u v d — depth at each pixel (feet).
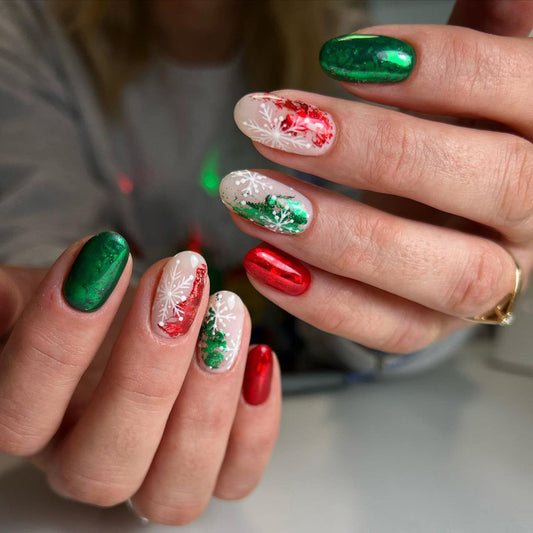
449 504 1.60
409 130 1.39
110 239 1.20
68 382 1.32
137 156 3.65
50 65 3.48
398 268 1.54
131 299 1.97
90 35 3.40
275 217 1.46
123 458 1.39
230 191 1.46
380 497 1.64
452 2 4.09
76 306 1.23
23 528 1.48
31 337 1.26
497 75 1.41
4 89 3.22
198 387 1.41
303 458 1.82
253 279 1.66
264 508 1.61
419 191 1.44
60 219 2.79
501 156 1.44
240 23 3.51
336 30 3.67
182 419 1.44
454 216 1.90
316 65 3.62
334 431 1.99
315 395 2.27
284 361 2.81
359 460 1.81
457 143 1.41
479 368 2.52
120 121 3.60
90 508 1.59
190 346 1.32
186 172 3.69
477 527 1.51
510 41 1.44
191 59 3.55
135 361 1.30
